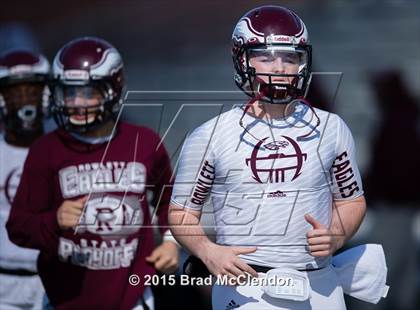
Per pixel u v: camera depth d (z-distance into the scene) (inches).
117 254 651.5
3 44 1418.6
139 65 1328.7
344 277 580.4
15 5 1456.7
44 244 635.5
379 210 947.3
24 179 654.5
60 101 645.3
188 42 1337.4
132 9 1408.7
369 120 1063.0
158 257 630.5
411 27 1222.9
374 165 956.6
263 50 538.9
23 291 724.7
